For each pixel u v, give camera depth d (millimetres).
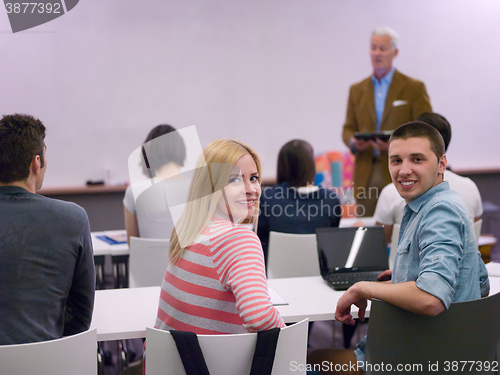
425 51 5027
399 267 1438
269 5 4715
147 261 2234
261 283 1176
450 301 1235
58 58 4281
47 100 4289
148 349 1160
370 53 4957
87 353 1185
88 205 4348
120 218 4426
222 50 4656
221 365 1146
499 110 5262
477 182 5219
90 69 4359
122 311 1644
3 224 1253
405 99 4508
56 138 4340
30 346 1116
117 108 4457
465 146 5238
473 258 1337
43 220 1284
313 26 4828
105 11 4348
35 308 1235
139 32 4445
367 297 1346
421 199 1421
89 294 1378
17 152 1298
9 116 1351
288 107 4863
